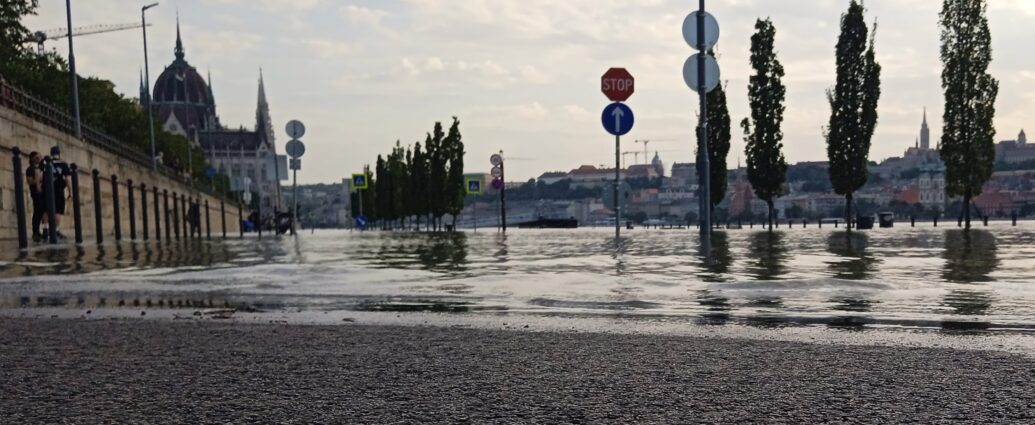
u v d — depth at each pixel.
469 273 8.59
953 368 3.26
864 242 16.59
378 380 3.16
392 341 4.15
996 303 5.52
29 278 8.13
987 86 40.09
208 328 4.69
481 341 4.13
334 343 4.09
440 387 3.02
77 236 23.48
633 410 2.62
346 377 3.22
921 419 2.45
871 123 39.81
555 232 32.81
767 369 3.30
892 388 2.90
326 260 11.73
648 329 4.56
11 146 21.36
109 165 33.59
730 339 4.13
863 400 2.72
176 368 3.44
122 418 2.57
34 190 20.70
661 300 5.93
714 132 42.66
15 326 4.83
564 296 6.24
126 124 85.50
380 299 6.31
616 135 18.58
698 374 3.21
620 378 3.15
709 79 11.16
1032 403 2.64
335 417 2.57
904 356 3.56
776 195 42.16
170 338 4.30
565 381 3.10
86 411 2.67
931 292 6.18
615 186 19.31
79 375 3.30
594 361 3.53
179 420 2.54
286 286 7.32
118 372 3.36
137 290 7.06
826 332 4.36
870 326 4.60
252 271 9.02
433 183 70.25
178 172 60.97
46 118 27.42
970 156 40.16
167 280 7.93
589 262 10.22
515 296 6.34
